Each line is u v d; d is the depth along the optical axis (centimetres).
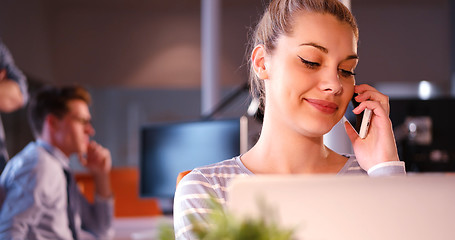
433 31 707
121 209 403
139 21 714
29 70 602
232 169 121
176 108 774
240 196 69
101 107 757
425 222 70
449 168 262
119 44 709
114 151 762
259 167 121
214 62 537
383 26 708
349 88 115
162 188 341
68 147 343
